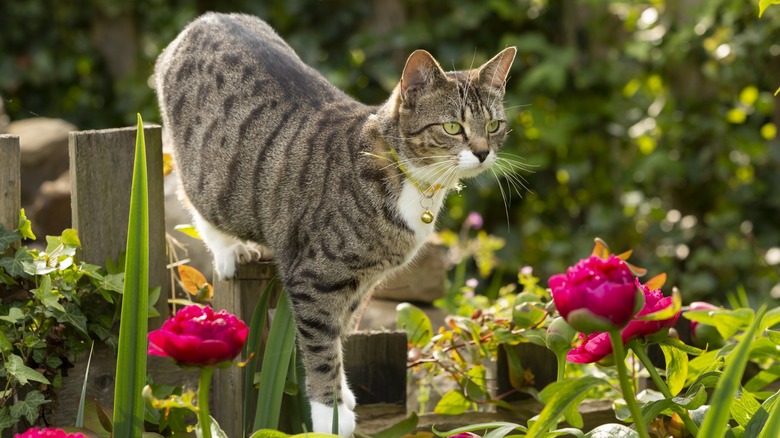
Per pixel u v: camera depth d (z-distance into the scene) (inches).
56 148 201.5
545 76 261.0
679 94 255.4
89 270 110.0
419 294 175.0
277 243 128.7
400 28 274.7
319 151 126.9
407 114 127.6
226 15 155.9
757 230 251.1
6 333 108.3
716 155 251.1
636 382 128.9
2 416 106.4
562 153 269.0
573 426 111.3
